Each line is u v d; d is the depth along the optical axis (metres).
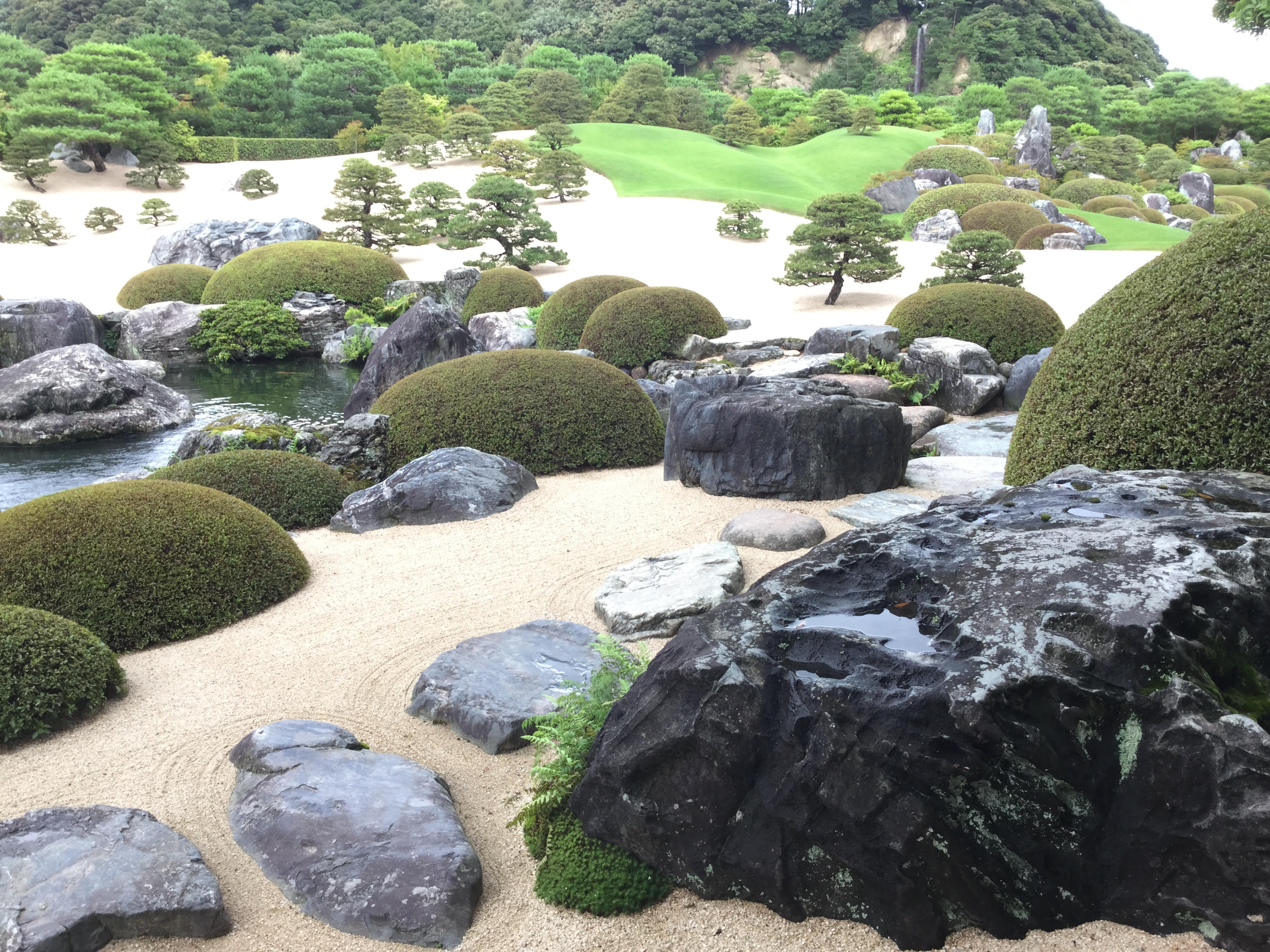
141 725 5.38
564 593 7.16
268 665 6.16
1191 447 5.70
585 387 11.32
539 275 33.31
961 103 78.25
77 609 6.39
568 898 3.66
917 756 3.05
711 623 3.79
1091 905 3.03
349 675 5.98
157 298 30.17
